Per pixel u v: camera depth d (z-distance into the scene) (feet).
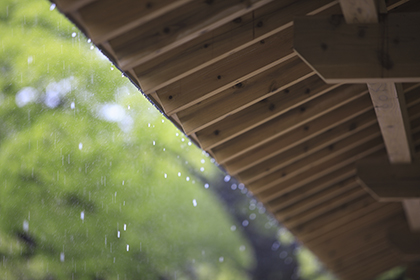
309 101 9.50
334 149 11.50
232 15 5.95
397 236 16.80
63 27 27.68
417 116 10.50
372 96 7.37
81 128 27.12
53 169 25.71
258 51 7.48
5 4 27.20
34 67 26.37
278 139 10.37
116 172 27.84
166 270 32.40
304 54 6.30
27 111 25.99
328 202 14.58
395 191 10.90
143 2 5.46
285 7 6.84
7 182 24.95
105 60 28.50
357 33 6.24
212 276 39.01
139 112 30.22
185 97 7.50
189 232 36.52
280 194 12.61
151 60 6.89
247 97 8.09
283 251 44.88
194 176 39.78
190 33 6.00
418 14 6.11
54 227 25.59
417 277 20.75
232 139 9.64
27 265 25.04
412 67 6.03
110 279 26.91
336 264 19.40
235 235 42.75
